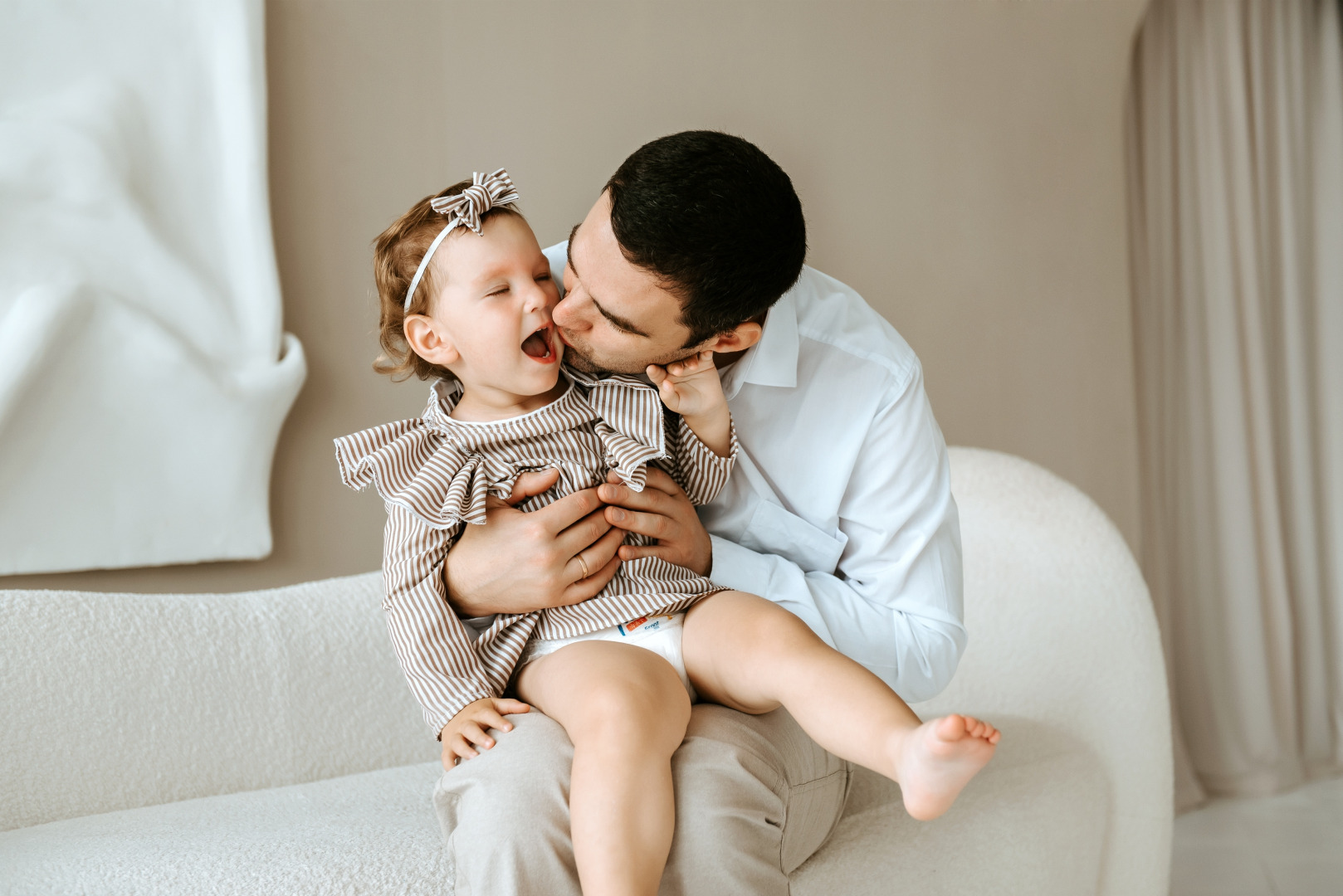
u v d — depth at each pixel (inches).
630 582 41.3
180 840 39.5
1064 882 52.4
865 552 48.4
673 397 40.6
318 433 77.7
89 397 66.7
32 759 48.8
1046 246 111.6
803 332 46.6
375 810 43.8
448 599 41.0
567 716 36.2
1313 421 126.6
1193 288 119.5
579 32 86.7
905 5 102.3
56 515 66.7
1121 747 60.4
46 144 65.3
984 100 107.2
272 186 75.5
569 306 38.7
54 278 65.4
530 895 32.8
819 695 35.5
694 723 37.6
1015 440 110.7
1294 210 123.5
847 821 46.6
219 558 72.3
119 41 69.1
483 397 42.9
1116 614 61.7
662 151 36.1
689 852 34.4
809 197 98.5
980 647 63.3
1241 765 117.1
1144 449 120.5
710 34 92.7
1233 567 118.2
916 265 104.5
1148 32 119.3
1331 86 125.7
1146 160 120.6
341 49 77.7
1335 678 126.4
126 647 52.5
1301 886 90.0
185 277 69.6
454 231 41.6
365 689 58.8
